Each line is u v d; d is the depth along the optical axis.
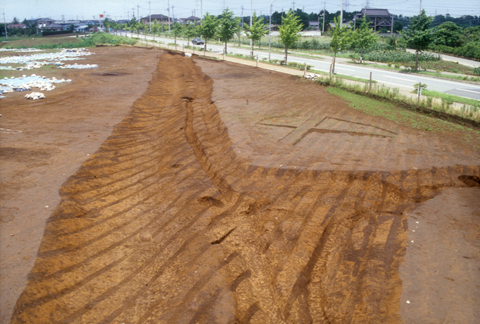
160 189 8.95
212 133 13.15
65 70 27.70
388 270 6.00
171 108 16.95
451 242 6.59
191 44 64.94
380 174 9.41
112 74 25.89
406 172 9.55
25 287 5.07
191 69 31.48
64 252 6.19
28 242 6.12
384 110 16.73
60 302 5.13
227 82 23.25
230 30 43.62
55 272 5.65
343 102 18.39
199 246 6.69
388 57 40.25
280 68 30.67
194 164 10.23
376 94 19.77
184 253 6.48
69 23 133.75
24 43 71.12
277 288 5.85
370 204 8.33
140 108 16.47
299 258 6.53
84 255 6.31
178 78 27.02
